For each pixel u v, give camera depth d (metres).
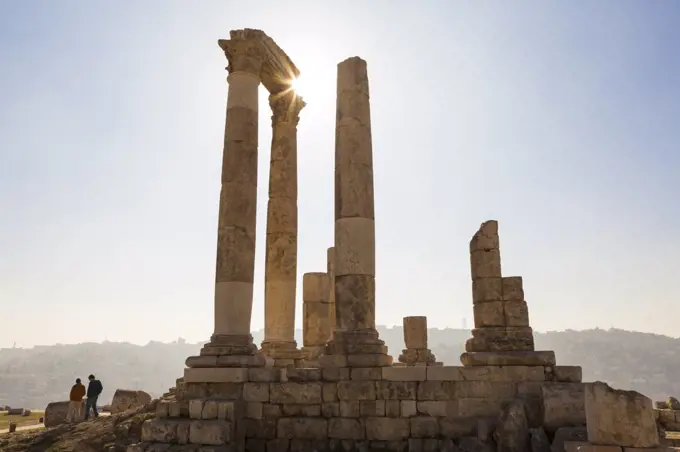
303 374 14.14
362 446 12.90
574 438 11.16
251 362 14.73
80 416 23.06
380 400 13.34
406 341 28.64
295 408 13.77
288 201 20.98
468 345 14.55
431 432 12.86
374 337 14.70
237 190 16.50
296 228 21.12
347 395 13.53
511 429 11.73
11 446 16.84
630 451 9.51
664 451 9.45
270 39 19.11
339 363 14.06
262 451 13.61
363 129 16.19
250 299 15.98
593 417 10.03
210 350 15.04
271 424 13.77
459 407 12.98
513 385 13.02
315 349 22.81
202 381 14.56
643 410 9.66
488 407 12.91
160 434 13.25
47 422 23.14
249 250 16.25
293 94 22.02
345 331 14.70
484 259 15.21
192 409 13.62
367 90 16.75
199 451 12.47
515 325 14.45
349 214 15.45
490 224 15.47
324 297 24.55
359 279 14.98
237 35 18.09
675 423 20.70
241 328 15.54
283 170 21.25
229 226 16.20
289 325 19.94
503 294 14.80
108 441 15.38
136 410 17.30
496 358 13.41
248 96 17.59
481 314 14.84
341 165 15.88
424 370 13.35
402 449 12.80
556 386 12.27
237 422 13.41
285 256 20.39
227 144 17.05
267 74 20.38
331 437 13.36
